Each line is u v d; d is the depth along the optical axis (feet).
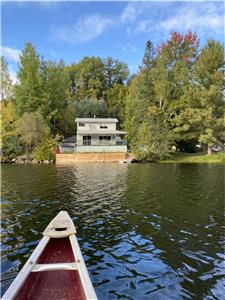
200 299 14.70
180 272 17.60
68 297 12.27
